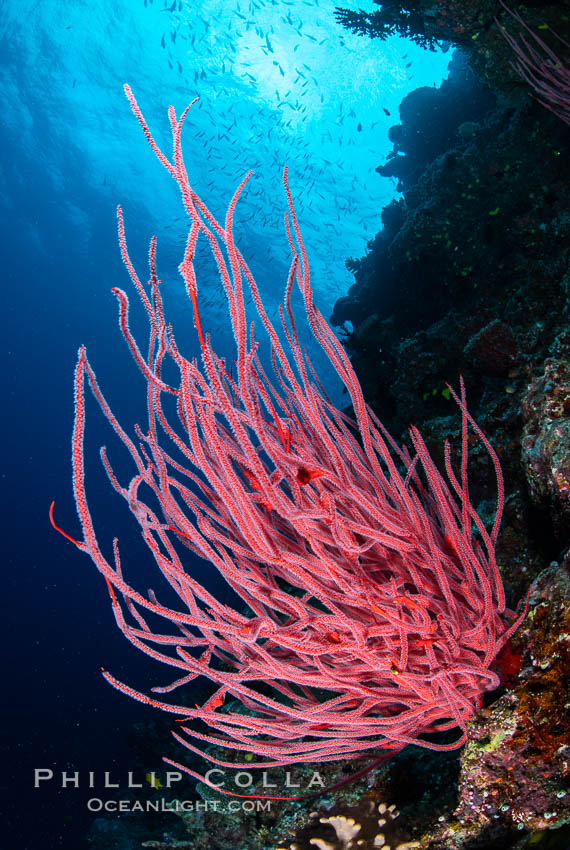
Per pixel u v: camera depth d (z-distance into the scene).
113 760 18.09
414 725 2.07
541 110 7.91
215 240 1.32
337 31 31.53
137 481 1.59
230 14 31.77
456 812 2.10
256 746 1.82
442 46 9.95
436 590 2.11
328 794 3.09
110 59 35.28
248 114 37.38
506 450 4.02
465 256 8.69
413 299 10.23
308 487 1.90
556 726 1.90
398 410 7.22
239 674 1.70
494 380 5.17
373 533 1.84
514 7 6.68
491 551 2.17
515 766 1.93
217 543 1.77
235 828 3.60
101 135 39.16
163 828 9.02
